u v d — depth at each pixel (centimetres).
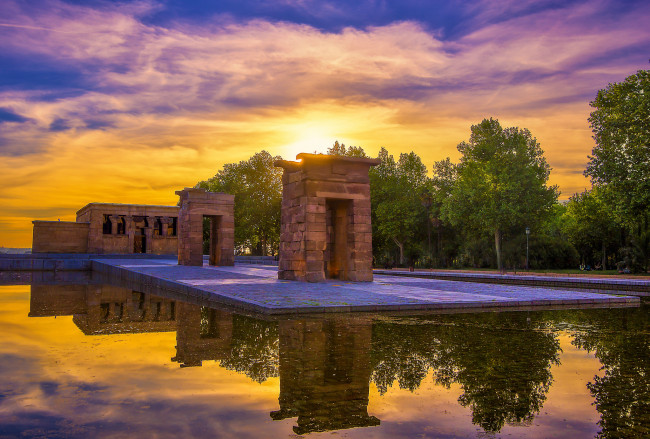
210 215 3531
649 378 551
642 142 3456
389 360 636
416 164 6600
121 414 408
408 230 6125
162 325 973
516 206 4747
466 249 5747
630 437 359
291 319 1045
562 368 598
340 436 356
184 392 478
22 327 964
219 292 1493
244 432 363
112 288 2125
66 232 5241
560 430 373
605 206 3866
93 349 714
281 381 525
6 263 4072
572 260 5219
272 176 6994
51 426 377
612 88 3688
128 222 5394
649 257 3972
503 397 469
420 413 414
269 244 7550
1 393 473
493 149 5122
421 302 1270
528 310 1263
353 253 2127
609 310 1308
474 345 749
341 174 2123
